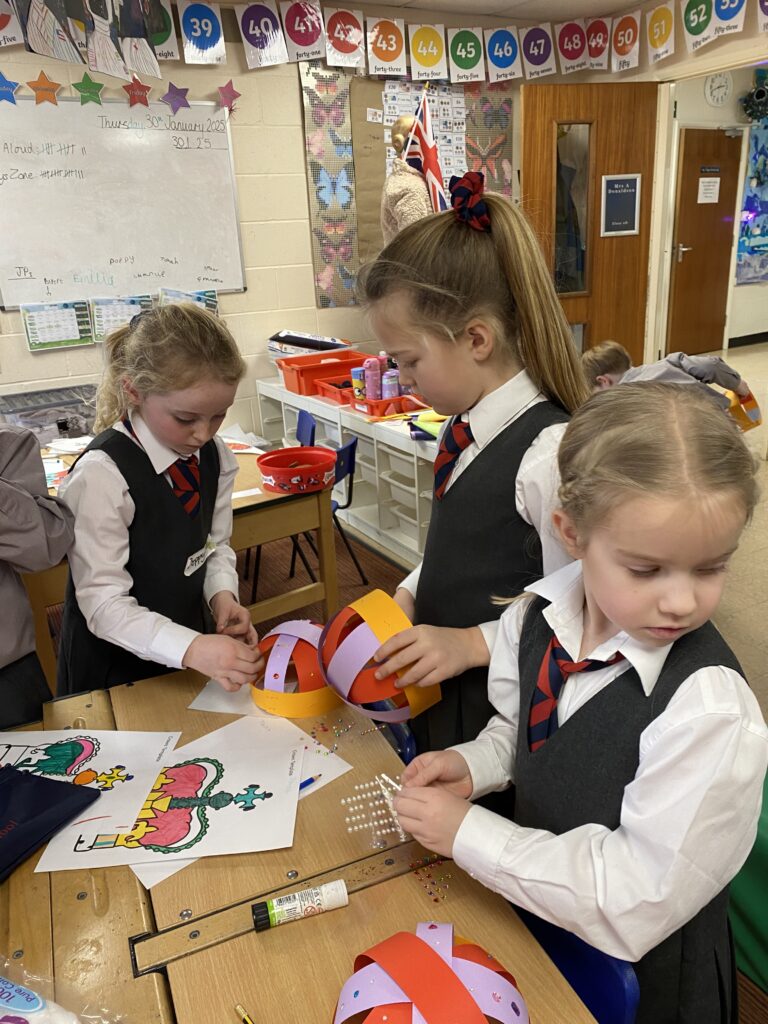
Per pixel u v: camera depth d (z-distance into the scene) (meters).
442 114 4.48
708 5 4.11
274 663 1.08
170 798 0.90
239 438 3.16
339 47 4.03
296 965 0.68
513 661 0.93
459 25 4.44
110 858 0.82
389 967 0.57
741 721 0.63
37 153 3.48
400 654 0.93
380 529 3.60
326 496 2.42
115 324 3.84
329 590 2.52
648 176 4.75
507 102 4.70
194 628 1.48
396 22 4.16
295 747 1.00
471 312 0.97
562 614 0.84
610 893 0.65
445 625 1.14
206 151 3.88
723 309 7.89
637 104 4.55
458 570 1.09
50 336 3.70
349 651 0.95
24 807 0.88
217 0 3.69
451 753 0.87
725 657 0.70
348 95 4.16
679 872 0.62
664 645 0.70
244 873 0.79
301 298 4.36
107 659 1.42
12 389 3.69
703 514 0.61
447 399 1.04
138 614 1.19
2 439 1.12
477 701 1.09
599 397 0.72
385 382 3.42
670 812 0.64
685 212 7.24
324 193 4.26
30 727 1.07
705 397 0.68
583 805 0.75
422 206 3.39
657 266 4.99
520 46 4.55
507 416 1.03
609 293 4.90
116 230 3.74
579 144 4.59
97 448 1.30
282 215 4.18
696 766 0.63
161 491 1.35
